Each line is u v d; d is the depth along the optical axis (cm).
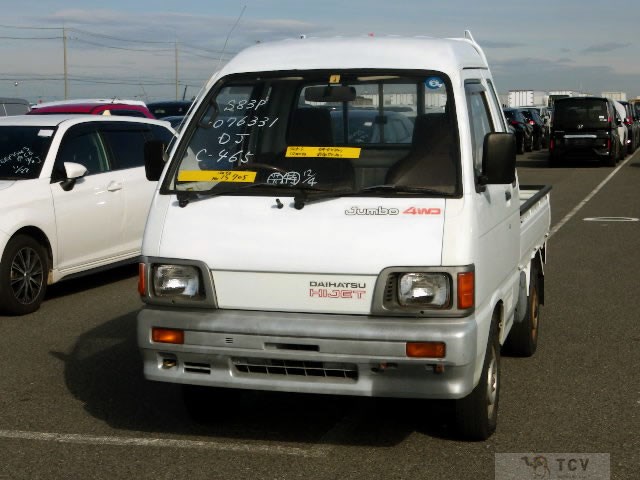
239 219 533
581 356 772
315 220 523
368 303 508
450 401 566
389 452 551
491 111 642
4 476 518
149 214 554
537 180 2653
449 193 523
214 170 561
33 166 1000
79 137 1059
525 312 716
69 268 1016
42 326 902
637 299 998
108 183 1070
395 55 576
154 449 560
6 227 931
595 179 2670
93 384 705
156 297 538
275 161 558
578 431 587
